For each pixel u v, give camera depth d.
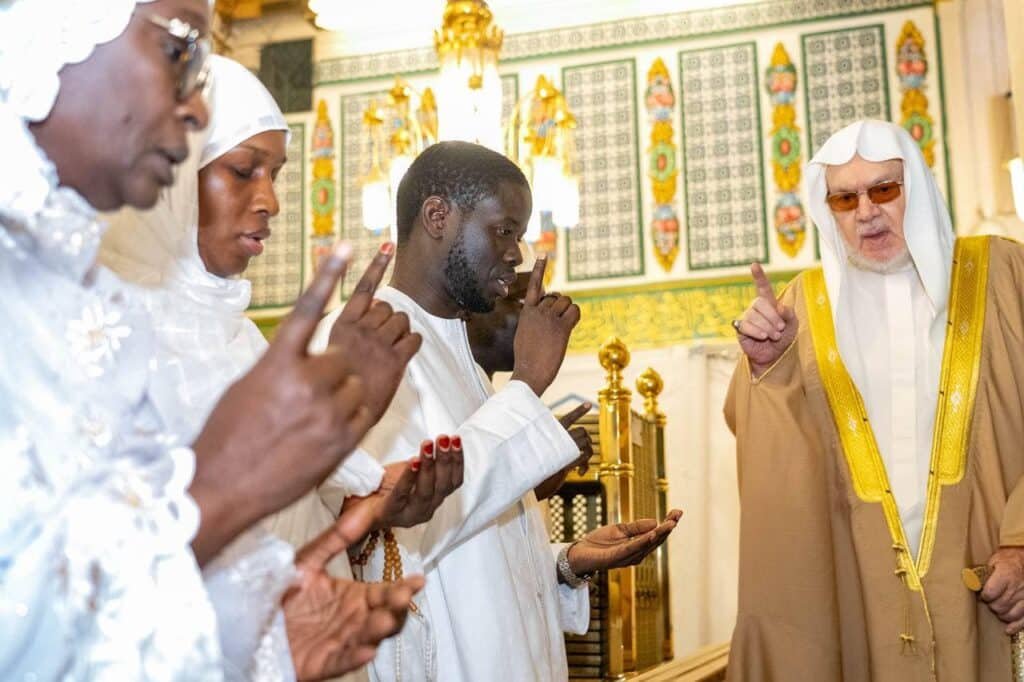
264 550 0.96
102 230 0.95
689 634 6.74
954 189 7.14
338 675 0.98
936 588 2.24
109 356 0.94
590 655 3.07
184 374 1.21
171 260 1.33
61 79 0.91
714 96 7.62
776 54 7.59
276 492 0.82
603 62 7.83
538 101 7.81
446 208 1.88
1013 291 2.42
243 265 1.54
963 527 2.27
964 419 2.34
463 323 1.98
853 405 2.40
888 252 2.46
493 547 1.71
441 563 1.67
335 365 0.84
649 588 4.09
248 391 0.82
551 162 5.39
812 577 2.23
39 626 0.75
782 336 2.42
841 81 7.45
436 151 1.92
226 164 1.51
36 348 0.88
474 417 1.68
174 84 0.95
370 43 8.30
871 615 2.27
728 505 6.96
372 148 8.09
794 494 2.27
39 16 0.91
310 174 8.16
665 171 7.58
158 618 0.77
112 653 0.76
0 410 0.84
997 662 2.20
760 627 2.24
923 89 7.32
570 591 2.15
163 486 0.81
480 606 1.65
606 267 7.53
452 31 5.45
